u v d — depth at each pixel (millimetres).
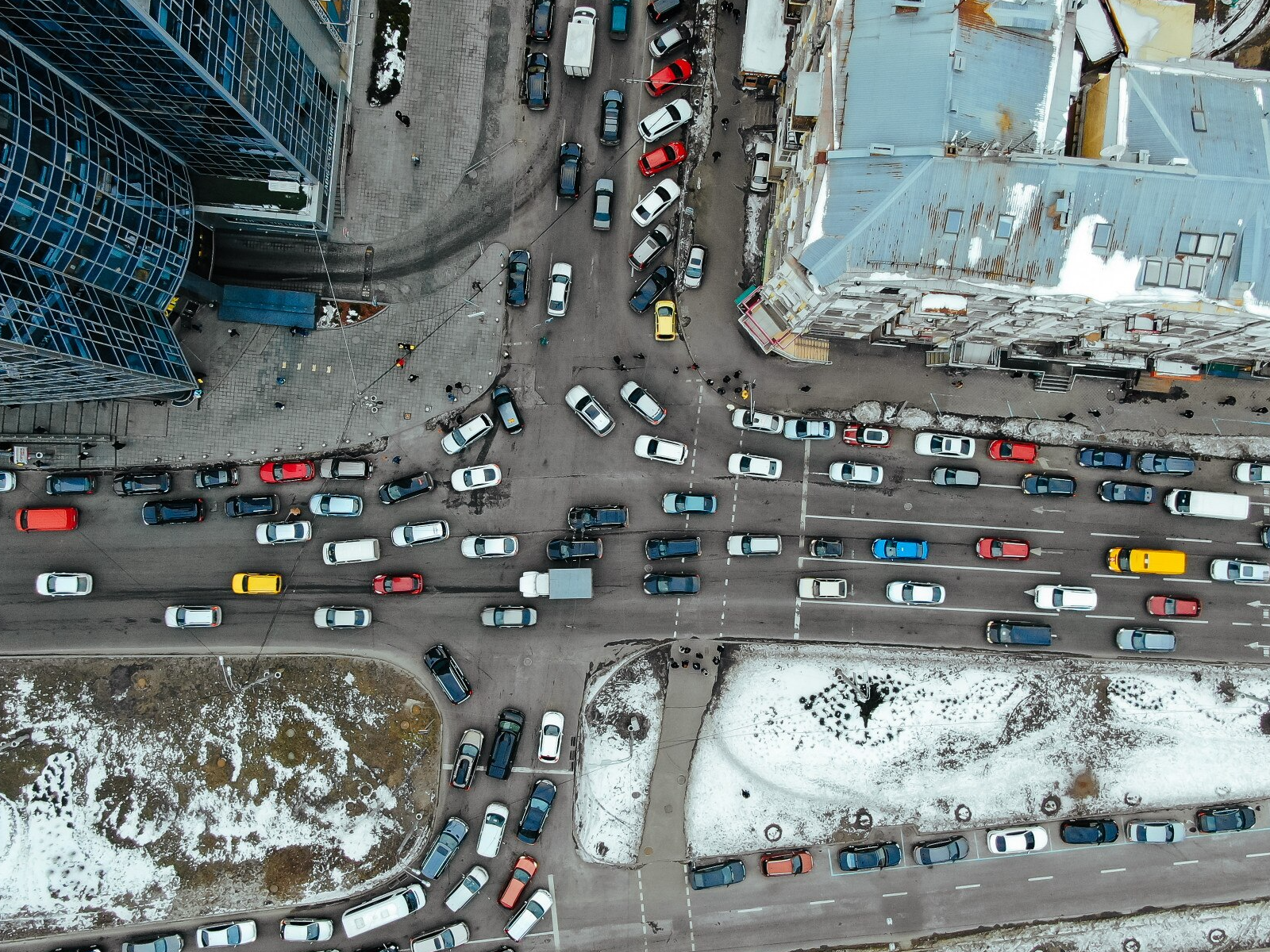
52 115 41688
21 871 58750
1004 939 60906
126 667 60250
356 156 60781
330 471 60500
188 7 39562
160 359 54250
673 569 61438
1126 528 62281
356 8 59875
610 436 61625
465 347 61375
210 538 60938
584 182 61500
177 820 59750
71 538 60594
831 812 60656
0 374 45844
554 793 59844
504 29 61250
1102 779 61375
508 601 61156
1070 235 45531
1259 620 62125
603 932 60250
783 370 61844
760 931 60500
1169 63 48062
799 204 49844
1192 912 61188
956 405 61969
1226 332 50469
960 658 61656
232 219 57188
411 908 59219
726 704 60969
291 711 60344
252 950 59469
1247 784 61281
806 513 61938
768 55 58688
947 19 44781
